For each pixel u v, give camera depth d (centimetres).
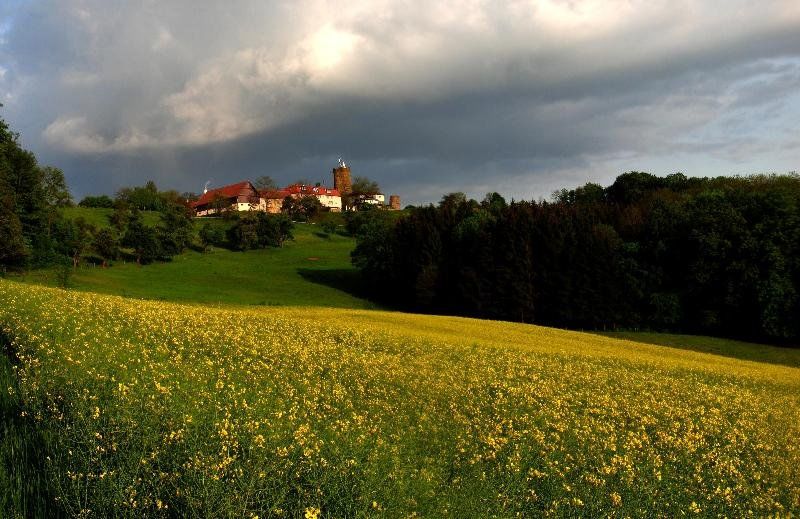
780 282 5869
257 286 9019
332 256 12338
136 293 6588
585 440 1445
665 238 7031
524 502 981
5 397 927
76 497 648
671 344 5781
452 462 1135
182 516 664
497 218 8250
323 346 2405
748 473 1423
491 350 3098
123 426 834
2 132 6000
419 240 8650
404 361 2409
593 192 13162
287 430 1072
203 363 1658
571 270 7119
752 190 7569
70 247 8644
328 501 785
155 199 16062
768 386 2988
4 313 1748
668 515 1048
